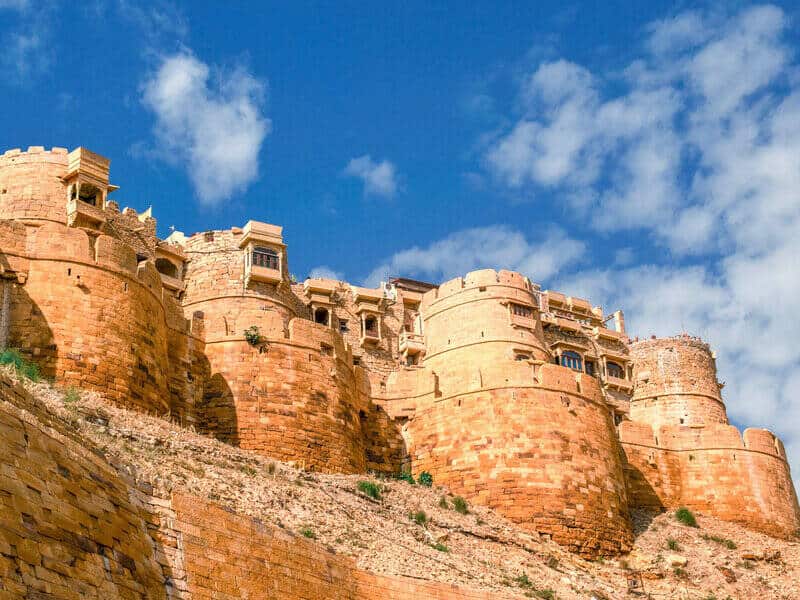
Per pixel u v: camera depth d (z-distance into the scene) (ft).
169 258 199.52
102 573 77.77
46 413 89.76
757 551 187.62
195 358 167.84
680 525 197.67
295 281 218.79
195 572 88.43
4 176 181.37
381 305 222.89
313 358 175.11
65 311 140.15
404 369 202.69
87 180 182.09
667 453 215.31
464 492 174.50
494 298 206.08
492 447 175.42
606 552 170.91
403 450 188.34
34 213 178.09
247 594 92.38
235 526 95.66
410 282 237.86
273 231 206.18
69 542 76.43
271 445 163.73
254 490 120.98
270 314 174.60
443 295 210.38
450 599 115.65
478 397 181.16
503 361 198.49
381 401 191.83
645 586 163.84
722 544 189.78
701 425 218.59
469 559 138.21
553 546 165.07
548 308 248.93
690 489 211.82
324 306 216.13
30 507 74.49
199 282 200.03
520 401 178.29
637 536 185.88
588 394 184.65
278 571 97.50
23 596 68.28
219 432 162.61
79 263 144.15
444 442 181.68
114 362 141.49
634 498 207.10
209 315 196.34
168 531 88.99
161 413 150.20
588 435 179.52
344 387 179.52
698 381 241.55
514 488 170.50
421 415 188.44
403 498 159.53
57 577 72.90
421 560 124.36
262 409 165.89
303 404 169.78
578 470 174.09
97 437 110.01
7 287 138.72
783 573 182.91
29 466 77.25
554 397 179.83
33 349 136.36
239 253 203.72
